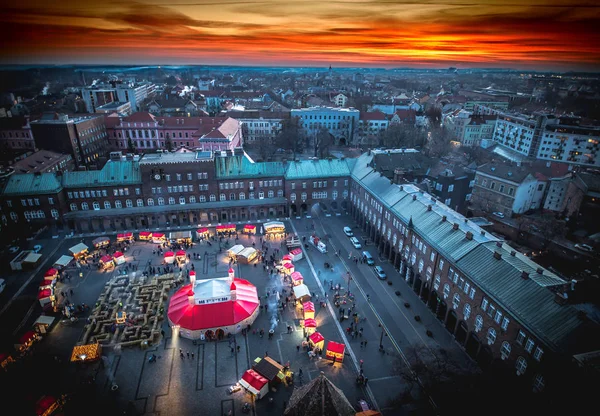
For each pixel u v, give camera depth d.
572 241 119.50
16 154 164.00
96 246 112.88
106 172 126.44
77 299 92.06
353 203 137.50
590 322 55.50
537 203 145.50
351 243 119.44
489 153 197.88
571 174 137.62
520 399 52.66
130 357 75.50
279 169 137.12
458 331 79.56
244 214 136.50
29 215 120.12
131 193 126.94
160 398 66.88
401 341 79.69
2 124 173.25
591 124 160.25
